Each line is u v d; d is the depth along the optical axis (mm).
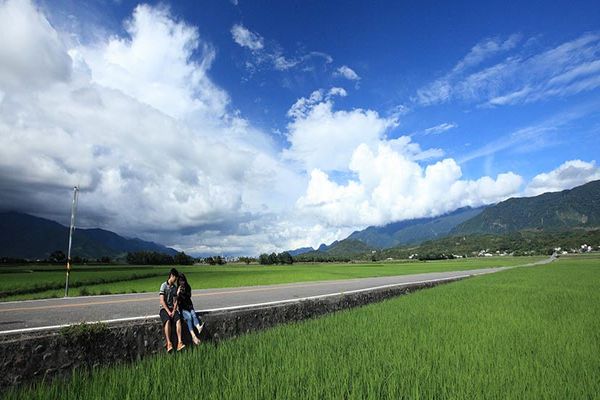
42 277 42250
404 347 8094
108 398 5441
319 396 5406
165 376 6434
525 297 18219
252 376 6234
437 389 5625
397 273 53219
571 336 9031
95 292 22516
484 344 8266
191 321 9695
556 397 5215
